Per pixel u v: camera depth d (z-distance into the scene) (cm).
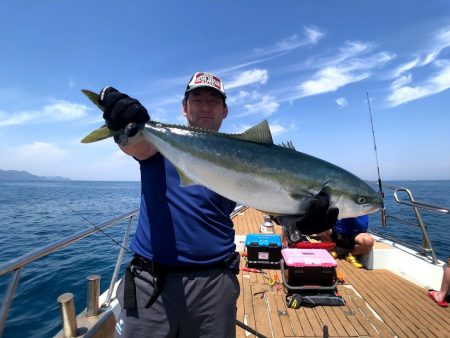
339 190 102
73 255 378
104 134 93
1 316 83
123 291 83
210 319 83
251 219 383
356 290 186
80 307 223
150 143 87
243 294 178
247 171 95
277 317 153
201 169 91
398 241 256
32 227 647
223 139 96
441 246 482
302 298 165
